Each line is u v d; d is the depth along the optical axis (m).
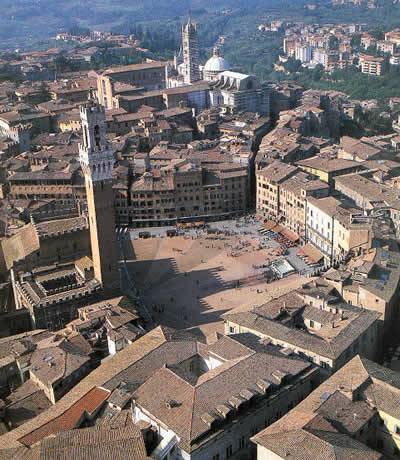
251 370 153.88
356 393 146.62
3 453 139.00
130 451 129.00
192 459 132.00
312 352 170.88
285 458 123.62
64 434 135.75
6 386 188.50
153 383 150.00
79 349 190.88
